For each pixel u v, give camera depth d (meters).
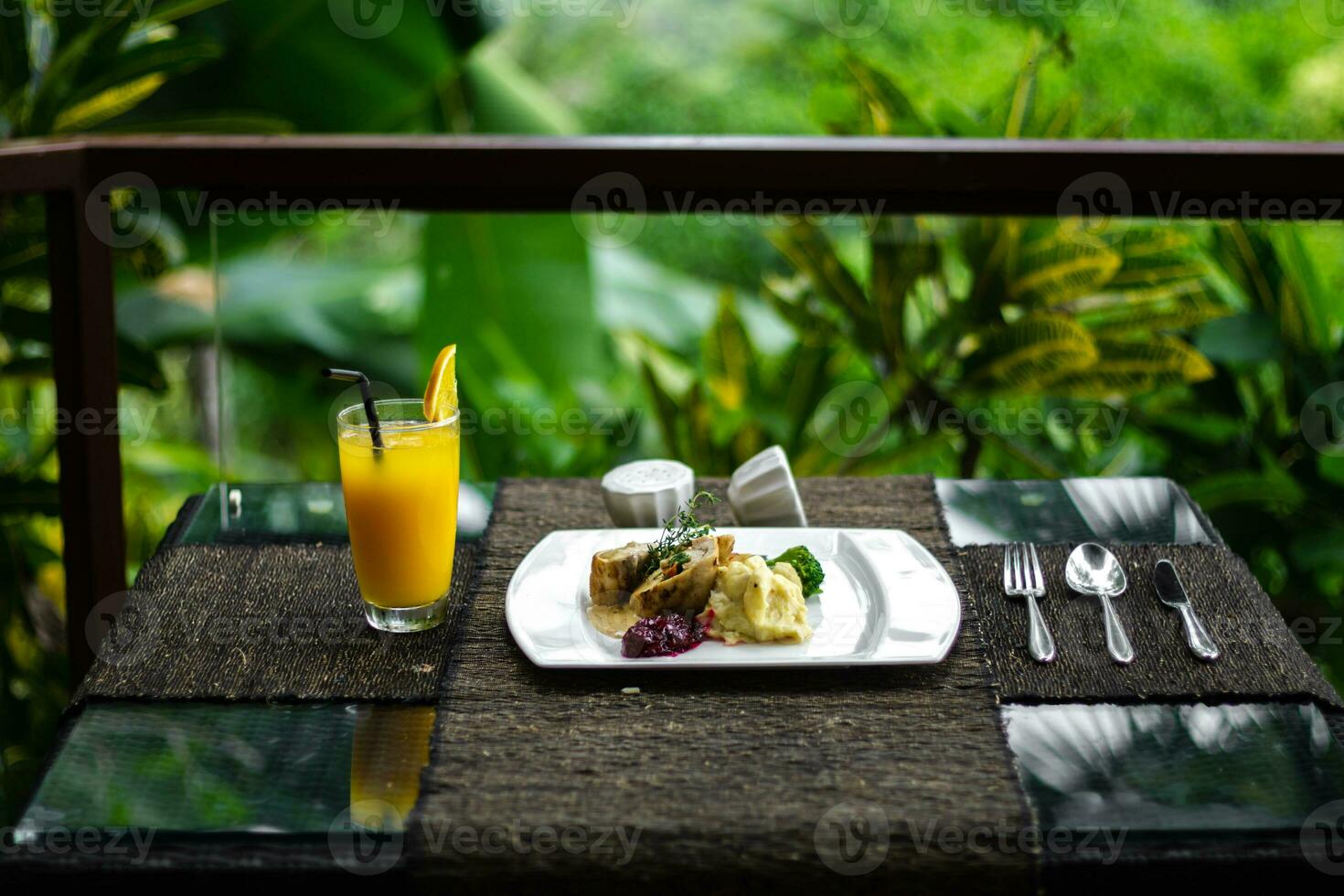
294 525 1.15
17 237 1.75
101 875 0.72
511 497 1.18
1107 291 1.79
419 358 2.47
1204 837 0.73
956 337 1.90
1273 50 5.98
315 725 0.84
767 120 6.97
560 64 7.01
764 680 0.87
